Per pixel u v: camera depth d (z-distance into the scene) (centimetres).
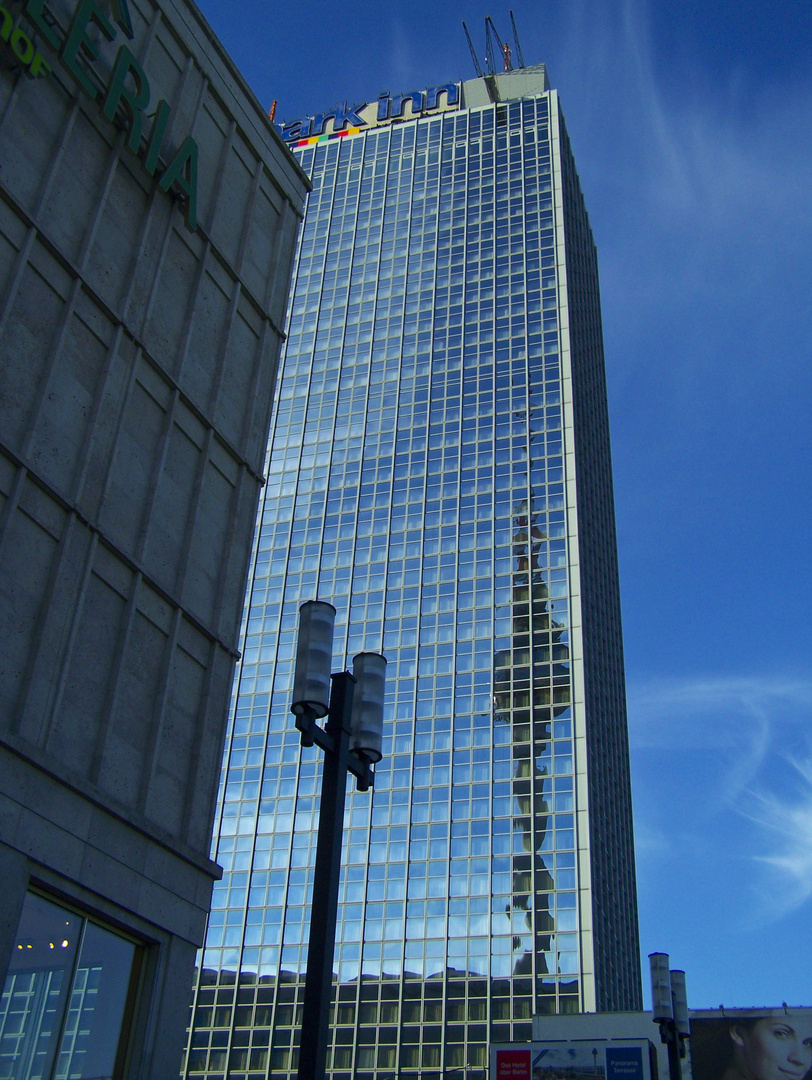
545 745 10019
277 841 10400
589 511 12256
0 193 2106
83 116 2402
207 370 2720
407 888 9644
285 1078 9069
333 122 16262
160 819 2214
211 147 2928
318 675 1580
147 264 2536
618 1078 5422
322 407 13188
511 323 13000
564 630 10631
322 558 11956
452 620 11012
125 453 2333
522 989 8844
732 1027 5422
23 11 2248
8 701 1886
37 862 1862
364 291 14062
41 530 2045
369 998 9175
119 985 2050
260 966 9731
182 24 2858
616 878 10588
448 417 12494
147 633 2294
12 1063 1778
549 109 14900
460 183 14638
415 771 10225
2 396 2011
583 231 15625
